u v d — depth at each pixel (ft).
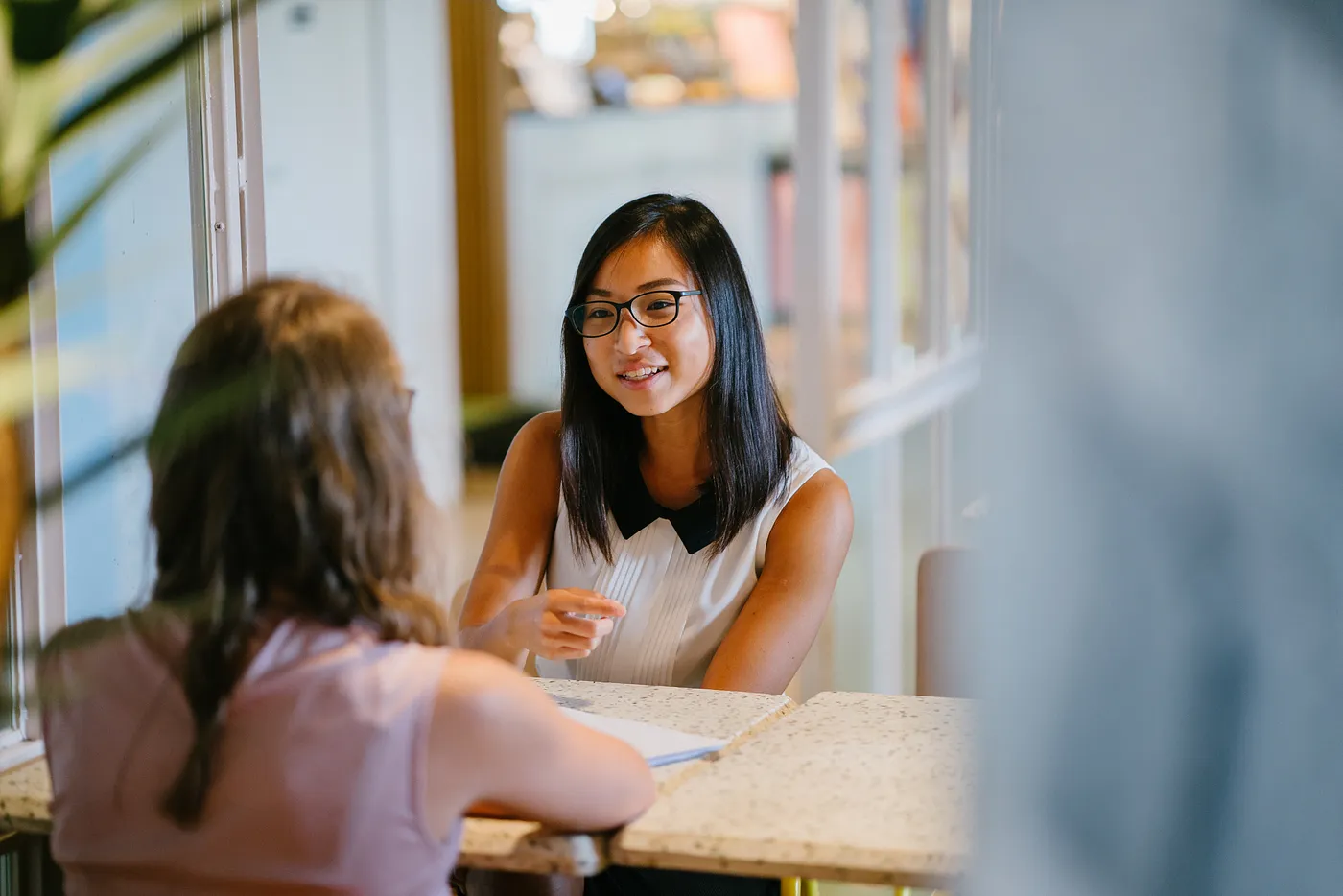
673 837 3.28
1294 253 1.76
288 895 2.86
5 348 3.50
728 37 23.90
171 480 2.99
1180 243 1.80
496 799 3.11
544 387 24.67
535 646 4.79
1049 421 1.89
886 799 3.51
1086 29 1.81
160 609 2.98
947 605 5.87
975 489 2.04
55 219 4.07
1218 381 1.81
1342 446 1.78
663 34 24.09
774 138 23.79
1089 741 1.95
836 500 5.58
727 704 4.55
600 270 5.36
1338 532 1.80
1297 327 1.77
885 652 10.24
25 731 4.24
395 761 2.88
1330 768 1.86
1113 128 1.81
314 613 2.95
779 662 5.24
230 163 5.03
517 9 23.93
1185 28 1.77
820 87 9.11
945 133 11.10
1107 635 1.91
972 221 6.42
